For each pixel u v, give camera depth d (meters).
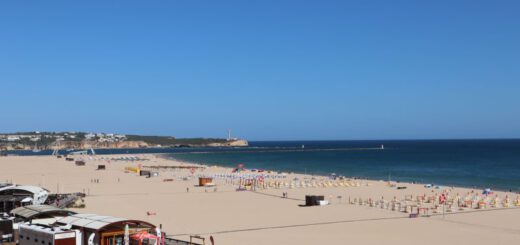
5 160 199.38
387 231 46.38
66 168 148.12
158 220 52.53
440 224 50.44
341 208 62.53
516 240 42.19
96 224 32.81
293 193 80.75
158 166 159.12
